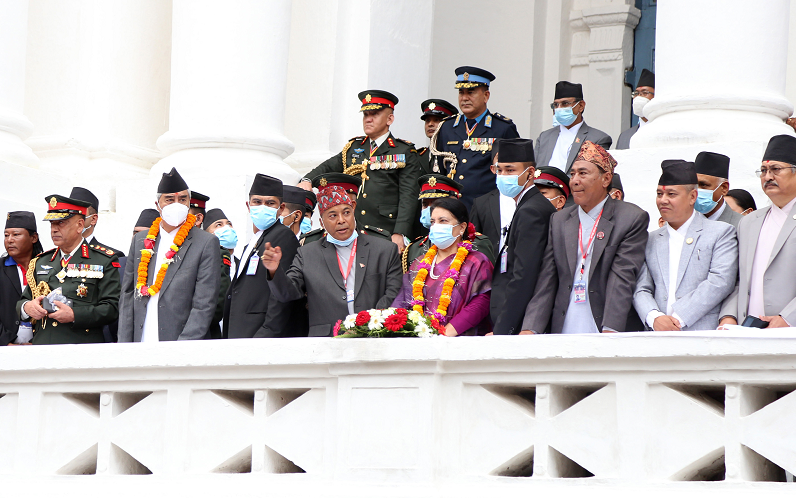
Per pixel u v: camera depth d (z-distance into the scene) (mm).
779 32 24812
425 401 13531
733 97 24156
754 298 15484
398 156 24844
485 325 18031
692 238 16125
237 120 28359
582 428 13023
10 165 27125
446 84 42344
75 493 15227
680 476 12523
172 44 29578
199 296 18734
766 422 12094
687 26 24844
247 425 14688
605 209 16359
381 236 20094
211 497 14289
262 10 28766
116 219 28078
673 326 15359
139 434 15352
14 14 28906
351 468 13711
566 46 41938
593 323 15984
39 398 15961
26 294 20016
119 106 30938
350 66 32188
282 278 17578
